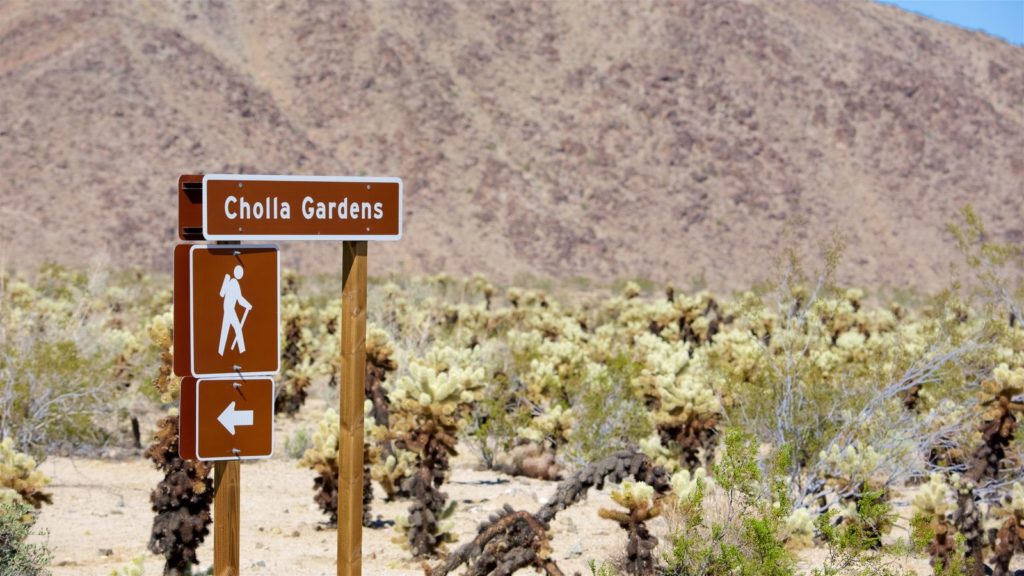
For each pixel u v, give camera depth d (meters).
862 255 104.94
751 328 18.34
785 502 8.06
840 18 135.00
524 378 18.25
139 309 32.25
